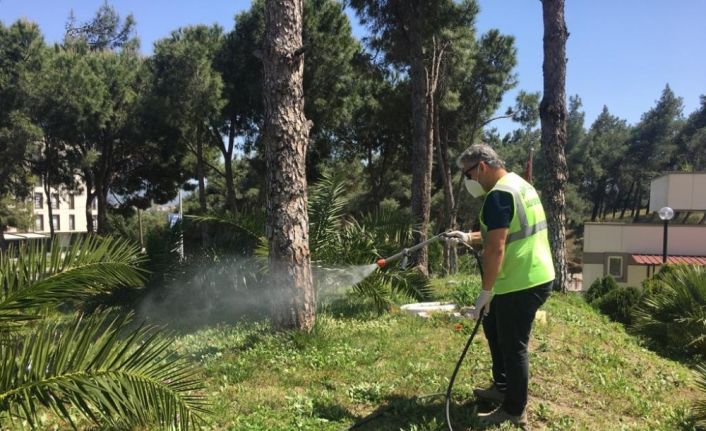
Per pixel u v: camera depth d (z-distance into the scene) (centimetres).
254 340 590
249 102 2139
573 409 423
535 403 423
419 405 399
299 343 561
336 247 783
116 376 294
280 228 598
